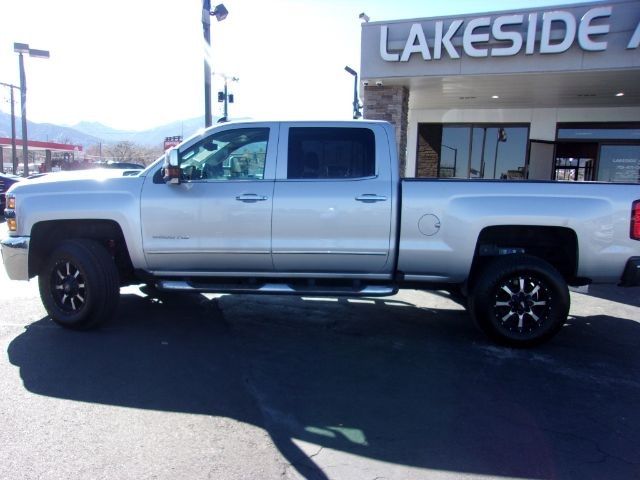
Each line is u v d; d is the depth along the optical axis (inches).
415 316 255.1
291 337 218.8
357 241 209.2
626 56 376.5
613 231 201.6
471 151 601.9
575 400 163.5
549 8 389.1
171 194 214.1
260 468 123.1
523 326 207.9
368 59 433.4
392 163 211.5
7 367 180.1
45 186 223.3
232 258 214.8
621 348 213.3
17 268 221.8
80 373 176.1
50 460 124.4
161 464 123.8
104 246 229.9
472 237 205.0
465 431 142.6
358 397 162.4
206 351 199.5
